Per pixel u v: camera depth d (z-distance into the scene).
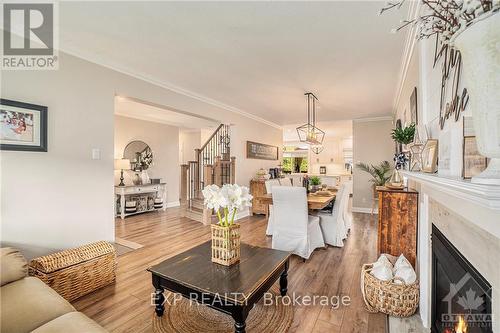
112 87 3.02
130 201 5.65
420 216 2.07
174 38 2.41
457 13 0.79
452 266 1.27
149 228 4.53
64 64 2.59
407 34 2.27
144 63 3.00
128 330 1.77
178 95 3.92
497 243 0.83
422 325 1.83
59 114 2.55
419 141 1.82
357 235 4.19
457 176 1.07
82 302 2.10
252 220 5.34
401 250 2.45
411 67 2.63
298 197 3.08
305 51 2.64
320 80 3.49
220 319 1.90
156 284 1.88
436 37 1.56
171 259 2.03
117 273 2.65
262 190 5.76
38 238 2.40
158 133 6.75
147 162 6.39
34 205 2.38
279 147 7.55
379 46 2.51
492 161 0.68
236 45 2.53
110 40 2.46
